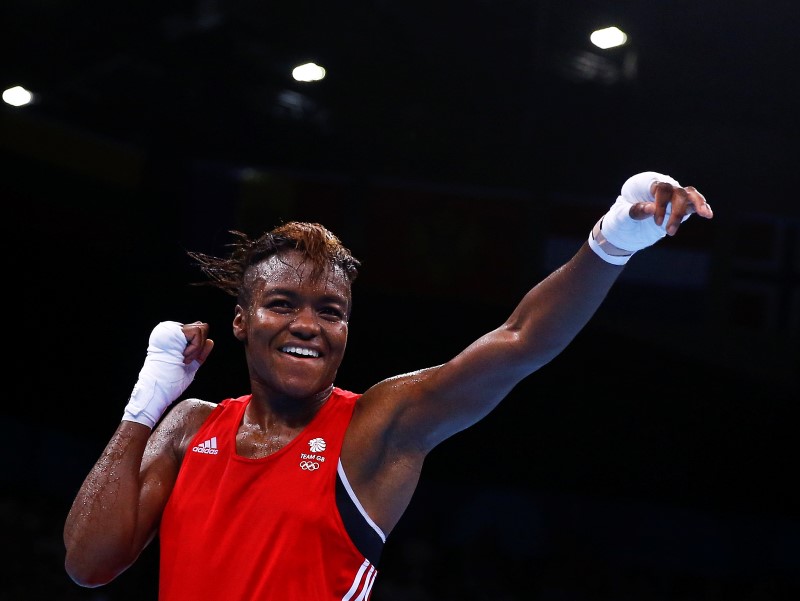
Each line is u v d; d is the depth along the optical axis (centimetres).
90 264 1290
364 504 252
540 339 235
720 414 1252
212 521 251
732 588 1247
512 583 1267
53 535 1294
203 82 1195
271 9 1091
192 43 1142
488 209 1283
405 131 1250
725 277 1245
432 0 1070
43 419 1325
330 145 1266
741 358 1245
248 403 277
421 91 1205
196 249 1275
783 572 1244
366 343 1291
